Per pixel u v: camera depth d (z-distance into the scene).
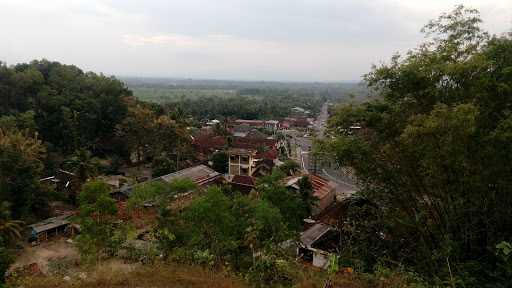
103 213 20.45
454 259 8.16
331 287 7.41
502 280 7.30
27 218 25.64
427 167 8.24
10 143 26.62
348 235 12.78
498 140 7.40
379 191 10.08
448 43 8.76
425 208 9.51
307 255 17.20
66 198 30.20
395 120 8.91
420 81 8.62
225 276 8.11
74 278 7.92
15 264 20.17
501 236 8.23
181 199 21.88
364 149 9.16
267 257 8.64
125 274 7.87
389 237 10.27
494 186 8.09
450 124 7.07
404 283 7.48
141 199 21.83
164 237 16.30
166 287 7.29
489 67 8.00
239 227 16.00
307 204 24.70
